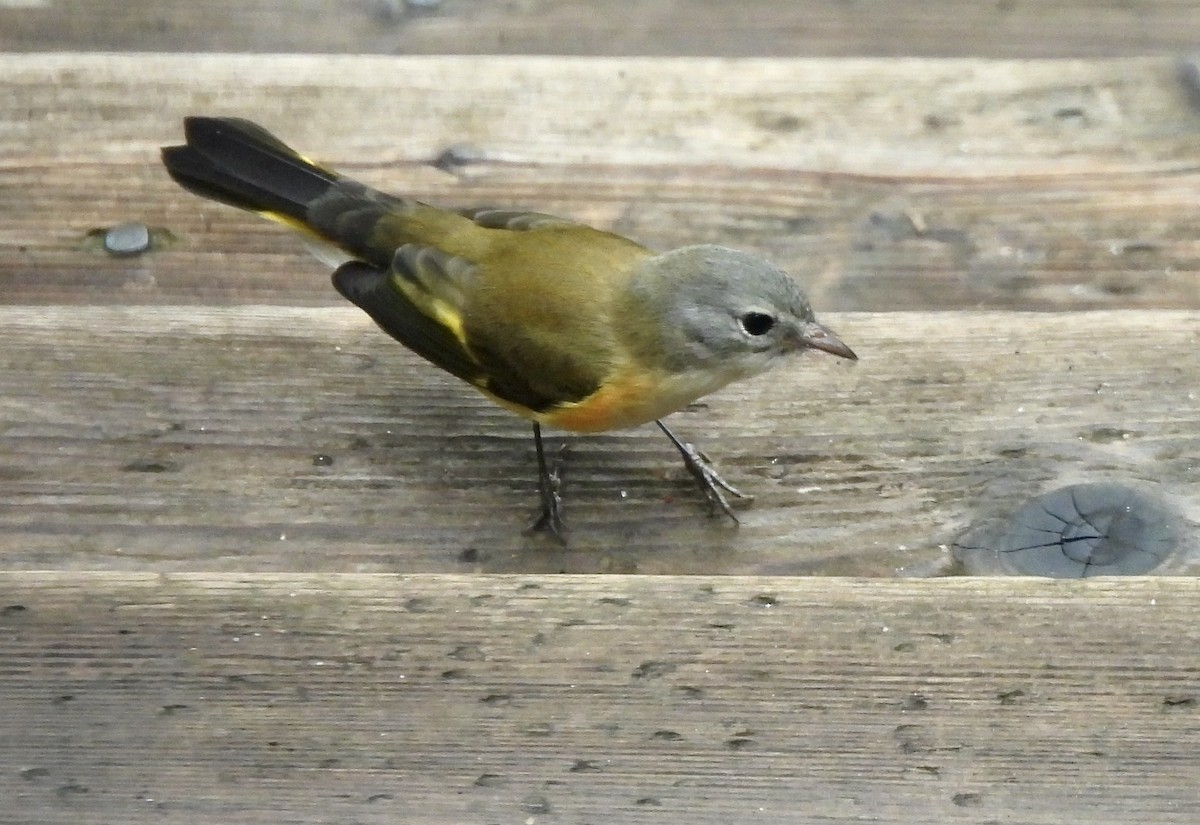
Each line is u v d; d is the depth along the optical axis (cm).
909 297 267
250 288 266
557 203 268
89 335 265
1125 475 263
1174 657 260
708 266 263
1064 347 265
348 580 261
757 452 264
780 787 259
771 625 261
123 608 261
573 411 263
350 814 259
